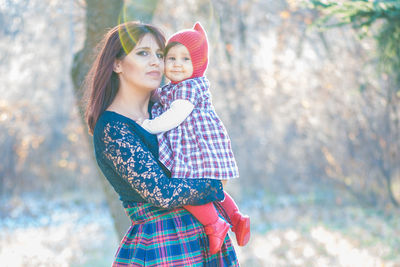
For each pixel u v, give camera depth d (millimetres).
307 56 10586
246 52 10922
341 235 8000
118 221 4008
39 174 14039
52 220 10461
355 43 9523
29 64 11000
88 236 8680
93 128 2248
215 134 2219
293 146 13031
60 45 10023
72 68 3842
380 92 9406
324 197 11719
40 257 7148
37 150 13906
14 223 10188
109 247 7742
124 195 2209
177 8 7703
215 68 11305
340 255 6621
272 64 11336
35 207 11969
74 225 9836
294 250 7105
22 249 7754
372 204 10484
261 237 8156
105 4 3750
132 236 2209
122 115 2150
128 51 2170
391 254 6613
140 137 2131
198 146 2170
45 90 13031
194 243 2148
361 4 3535
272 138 13328
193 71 2266
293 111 11938
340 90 10406
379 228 8328
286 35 10297
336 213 9945
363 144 10422
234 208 2414
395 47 3832
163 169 2141
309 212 10219
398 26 3668
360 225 8742
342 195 11625
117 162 2059
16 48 9109
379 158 10172
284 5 9414
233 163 2246
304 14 9336
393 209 9883
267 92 11766
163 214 2158
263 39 10828
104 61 2189
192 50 2242
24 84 12422
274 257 6742
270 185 13203
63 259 6957
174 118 2162
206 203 2125
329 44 10039
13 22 7254
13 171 13516
